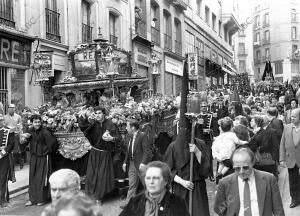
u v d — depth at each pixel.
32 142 8.75
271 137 7.70
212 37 45.03
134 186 7.96
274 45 81.19
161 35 29.23
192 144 5.63
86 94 13.29
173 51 31.75
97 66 13.25
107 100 12.17
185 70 5.83
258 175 4.26
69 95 13.36
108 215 7.78
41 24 16.41
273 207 4.24
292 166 7.76
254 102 19.16
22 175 11.38
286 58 79.12
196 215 5.57
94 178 8.55
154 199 3.62
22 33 15.15
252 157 4.20
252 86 36.88
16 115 11.88
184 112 5.79
